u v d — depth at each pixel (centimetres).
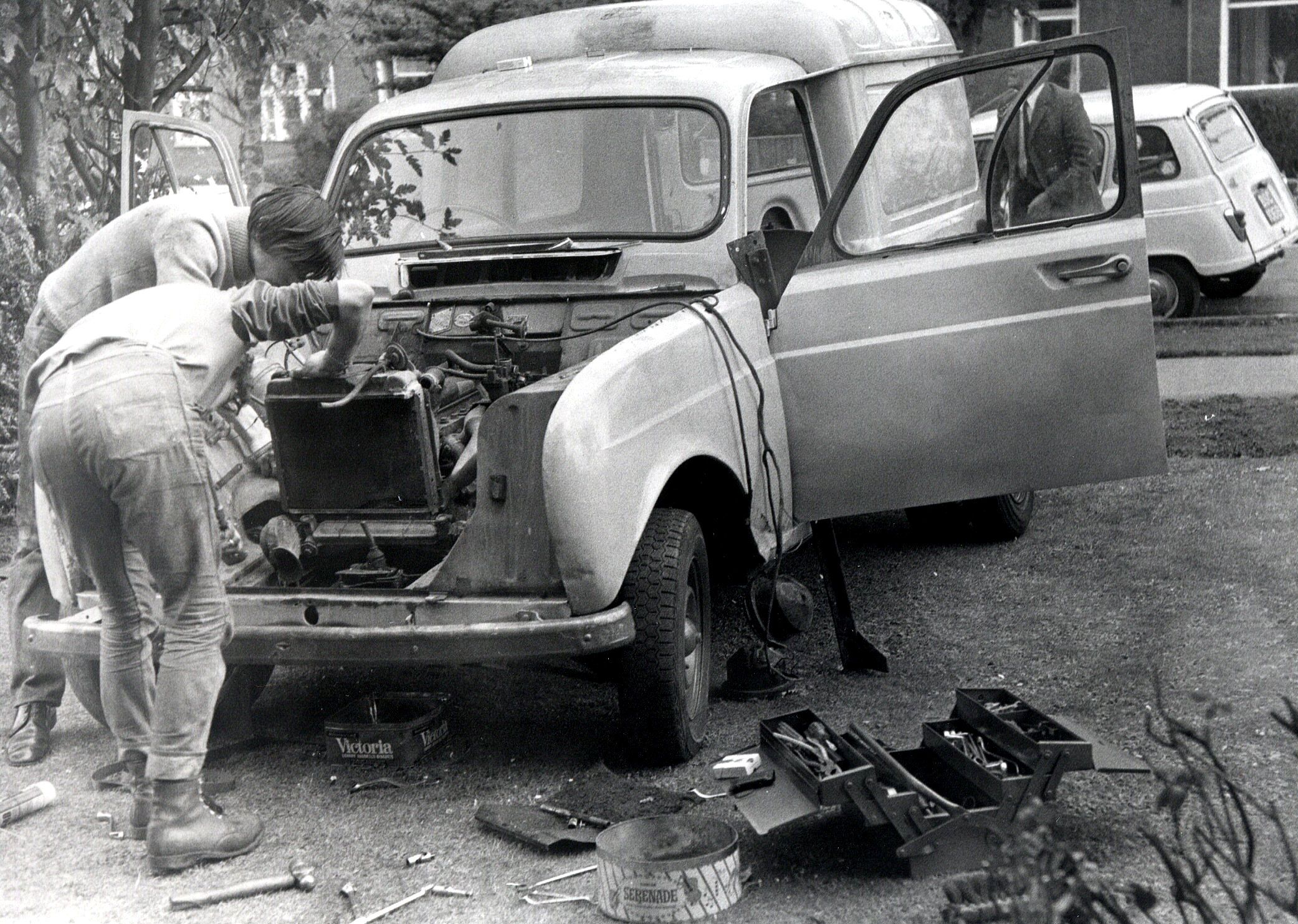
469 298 541
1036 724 385
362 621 416
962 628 557
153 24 888
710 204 545
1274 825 361
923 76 491
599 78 578
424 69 1162
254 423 489
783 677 504
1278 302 1332
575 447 401
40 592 481
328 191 606
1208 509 705
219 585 386
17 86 861
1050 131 485
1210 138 1230
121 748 421
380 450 436
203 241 421
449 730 486
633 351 430
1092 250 475
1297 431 845
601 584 405
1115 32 468
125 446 365
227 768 460
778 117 587
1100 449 484
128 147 606
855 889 350
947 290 488
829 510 508
